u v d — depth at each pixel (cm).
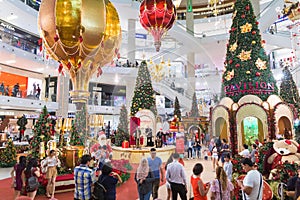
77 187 311
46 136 612
